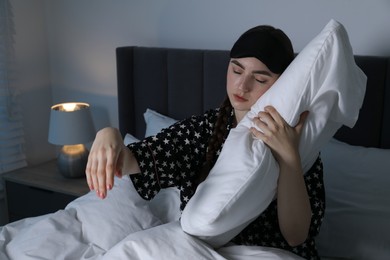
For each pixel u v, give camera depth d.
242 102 1.17
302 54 1.05
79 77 2.59
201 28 2.12
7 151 2.45
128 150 1.11
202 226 1.00
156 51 2.10
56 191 2.17
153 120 2.04
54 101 2.73
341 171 1.55
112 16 2.38
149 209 1.56
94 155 0.97
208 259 1.04
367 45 1.78
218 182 1.01
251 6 1.97
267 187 1.03
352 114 1.07
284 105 1.04
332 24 1.02
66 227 1.48
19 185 2.32
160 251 1.04
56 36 2.60
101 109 2.56
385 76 1.66
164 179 1.19
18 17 2.45
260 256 1.10
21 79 2.51
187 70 2.03
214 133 1.25
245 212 1.02
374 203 1.46
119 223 1.47
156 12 2.23
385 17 1.72
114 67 2.45
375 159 1.55
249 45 1.11
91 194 1.67
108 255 1.08
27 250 1.37
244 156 1.01
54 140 2.24
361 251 1.44
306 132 1.05
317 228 1.19
